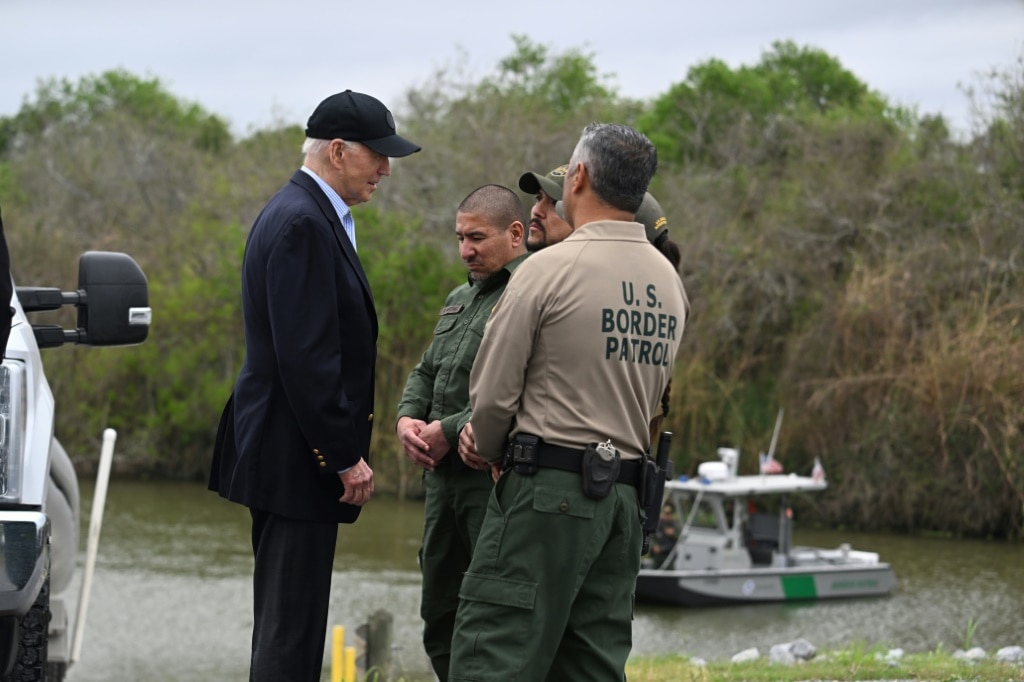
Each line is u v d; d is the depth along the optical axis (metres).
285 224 6.80
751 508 40.41
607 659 6.33
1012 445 45.31
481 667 6.15
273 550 7.02
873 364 48.03
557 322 6.23
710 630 32.75
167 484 57.25
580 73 79.31
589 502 6.18
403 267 53.81
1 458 7.45
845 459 48.12
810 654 16.94
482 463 6.82
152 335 58.69
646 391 6.44
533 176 7.41
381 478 52.47
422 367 7.91
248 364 7.04
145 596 34.31
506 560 6.20
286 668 6.92
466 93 63.00
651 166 6.47
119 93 108.62
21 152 88.81
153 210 69.94
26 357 7.80
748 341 51.50
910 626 32.38
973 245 49.34
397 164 58.50
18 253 63.59
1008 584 38.00
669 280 6.50
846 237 53.03
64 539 10.66
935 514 46.97
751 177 59.12
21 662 8.27
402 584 35.53
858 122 58.44
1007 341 46.03
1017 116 51.69
